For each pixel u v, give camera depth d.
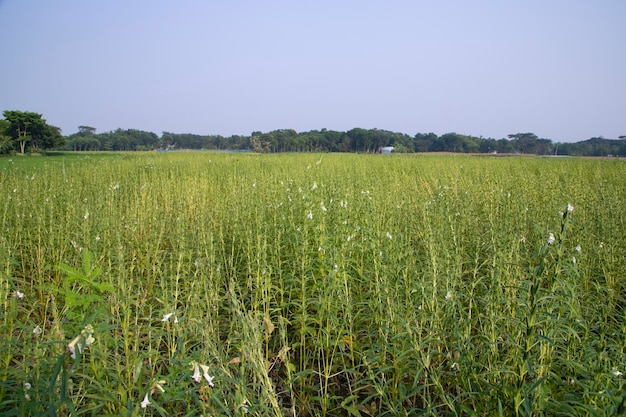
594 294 5.33
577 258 4.96
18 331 4.43
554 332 3.42
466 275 6.11
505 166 22.22
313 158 28.44
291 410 3.60
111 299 3.96
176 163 22.48
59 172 14.67
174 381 2.95
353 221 6.49
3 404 2.75
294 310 5.33
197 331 3.82
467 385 3.30
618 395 2.71
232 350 4.20
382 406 3.81
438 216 6.89
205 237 6.27
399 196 9.91
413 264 4.88
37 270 6.29
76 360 2.19
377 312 4.19
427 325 4.12
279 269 5.19
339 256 4.81
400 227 7.32
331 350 4.59
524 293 3.73
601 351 2.93
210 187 13.32
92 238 6.19
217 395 2.82
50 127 64.62
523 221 7.34
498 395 2.98
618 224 7.09
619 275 5.60
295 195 8.52
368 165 22.72
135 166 20.56
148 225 8.28
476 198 10.48
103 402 3.15
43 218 7.41
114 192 10.05
